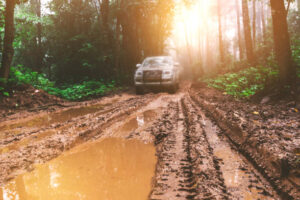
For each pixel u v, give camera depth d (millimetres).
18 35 11828
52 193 2115
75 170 2631
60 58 17219
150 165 2725
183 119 4934
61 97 10086
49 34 18031
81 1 18016
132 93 11641
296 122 3801
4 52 8242
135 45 18516
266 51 14383
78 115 6117
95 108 7227
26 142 3652
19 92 8359
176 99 8422
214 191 1965
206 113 5324
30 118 5891
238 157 2746
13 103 7566
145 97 9156
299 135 3096
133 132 4156
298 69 6293
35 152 3133
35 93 8695
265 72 7906
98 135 4066
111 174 2504
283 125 3635
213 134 3699
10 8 8305
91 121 4828
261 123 3760
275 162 2262
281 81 5992
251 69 9578
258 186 2061
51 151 3178
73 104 8180
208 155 2783
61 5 17766
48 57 18094
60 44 17234
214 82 11992
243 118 3971
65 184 2297
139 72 10867
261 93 6770
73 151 3289
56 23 17859
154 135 3900
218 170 2385
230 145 3176
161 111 6055
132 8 17547
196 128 4031
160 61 11938
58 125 4703
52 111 6805
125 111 5980
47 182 2344
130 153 3146
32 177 2469
